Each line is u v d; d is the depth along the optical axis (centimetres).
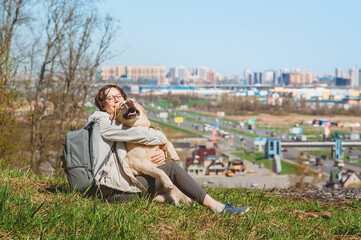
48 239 293
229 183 7388
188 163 8619
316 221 449
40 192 439
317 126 19350
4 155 772
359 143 13012
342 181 6575
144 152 398
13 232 299
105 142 404
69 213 338
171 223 360
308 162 10088
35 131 1655
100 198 412
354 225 436
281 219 434
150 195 411
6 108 784
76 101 1984
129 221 338
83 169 406
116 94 422
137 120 400
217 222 376
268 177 8362
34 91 1881
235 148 12988
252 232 369
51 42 2008
